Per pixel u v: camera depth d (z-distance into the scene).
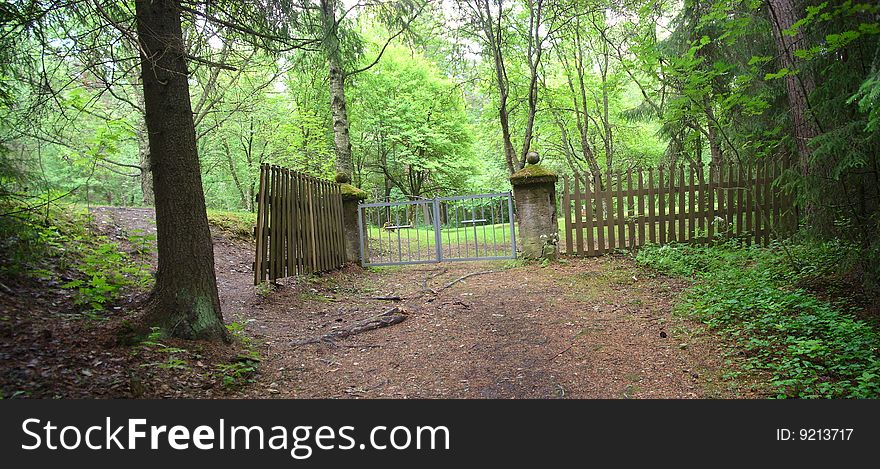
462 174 23.80
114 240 7.25
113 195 21.77
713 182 9.00
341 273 8.93
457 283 8.00
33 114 4.84
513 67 14.09
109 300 5.13
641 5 11.60
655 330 5.07
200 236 4.45
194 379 3.65
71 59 5.00
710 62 9.61
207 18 4.82
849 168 4.76
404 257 11.74
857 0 3.78
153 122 4.34
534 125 17.58
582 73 15.98
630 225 8.95
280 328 5.48
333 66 11.12
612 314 5.73
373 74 19.67
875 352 3.88
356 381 4.12
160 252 4.36
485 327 5.55
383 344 5.07
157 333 4.04
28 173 4.73
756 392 3.60
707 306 5.46
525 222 9.23
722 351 4.35
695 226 9.26
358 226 10.04
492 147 22.03
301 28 5.93
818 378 3.69
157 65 4.12
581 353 4.59
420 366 4.46
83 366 3.44
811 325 4.49
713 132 11.17
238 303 6.09
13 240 4.73
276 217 6.86
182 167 4.37
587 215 9.05
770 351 4.18
